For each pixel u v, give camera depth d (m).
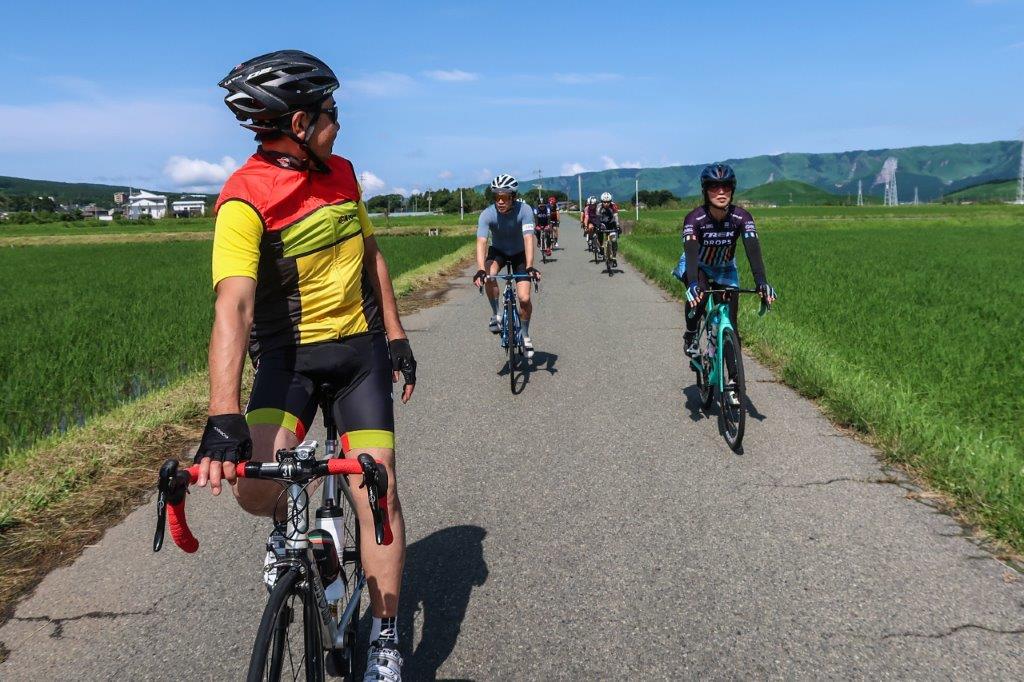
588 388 6.74
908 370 6.38
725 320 5.22
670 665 2.63
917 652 2.66
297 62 2.13
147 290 15.42
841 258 19.53
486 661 2.69
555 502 4.15
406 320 11.02
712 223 5.37
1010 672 2.53
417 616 3.00
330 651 2.31
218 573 3.42
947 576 3.19
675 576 3.26
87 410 6.29
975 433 4.77
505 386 6.89
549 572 3.33
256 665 1.68
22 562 3.55
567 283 15.71
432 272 17.39
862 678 2.52
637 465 4.71
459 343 9.10
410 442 5.29
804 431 5.30
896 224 50.22
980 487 3.94
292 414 2.20
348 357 2.30
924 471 4.38
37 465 4.63
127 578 3.37
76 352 8.02
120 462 4.84
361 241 2.39
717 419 5.68
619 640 2.79
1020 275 14.62
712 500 4.11
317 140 2.19
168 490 1.72
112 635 2.91
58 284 17.61
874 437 5.05
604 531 3.75
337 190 2.30
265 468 1.79
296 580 1.97
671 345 8.66
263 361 2.29
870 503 4.01
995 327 8.37
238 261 2.05
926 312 9.59
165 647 2.83
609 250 18.06
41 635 2.92
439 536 3.75
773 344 7.83
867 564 3.32
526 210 7.25
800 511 3.93
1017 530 3.53
